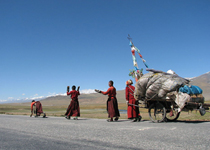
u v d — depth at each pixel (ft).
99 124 24.82
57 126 22.91
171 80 25.98
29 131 19.53
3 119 34.55
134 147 12.14
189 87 26.05
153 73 28.07
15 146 13.34
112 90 31.37
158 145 12.39
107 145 12.88
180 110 25.21
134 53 33.78
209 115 36.99
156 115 28.27
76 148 12.37
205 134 15.61
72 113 36.24
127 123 26.17
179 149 11.38
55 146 13.06
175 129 18.53
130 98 29.96
